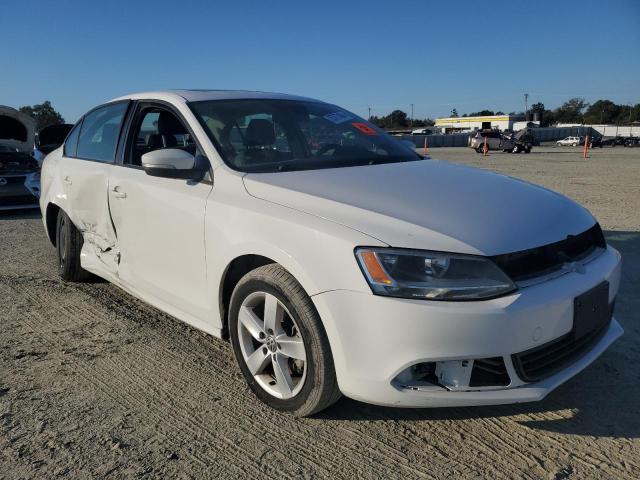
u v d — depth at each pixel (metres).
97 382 3.13
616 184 12.94
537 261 2.45
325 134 3.74
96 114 4.52
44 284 4.90
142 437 2.61
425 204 2.65
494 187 3.05
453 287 2.25
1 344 3.62
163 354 3.51
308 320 2.50
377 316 2.29
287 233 2.58
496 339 2.25
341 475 2.35
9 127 10.13
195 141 3.31
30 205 8.87
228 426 2.70
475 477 2.33
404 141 4.15
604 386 3.07
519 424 2.72
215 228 2.91
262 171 3.09
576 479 2.31
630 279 4.95
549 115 127.94
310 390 2.58
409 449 2.53
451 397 2.32
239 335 2.92
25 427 2.67
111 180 3.82
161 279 3.41
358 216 2.52
